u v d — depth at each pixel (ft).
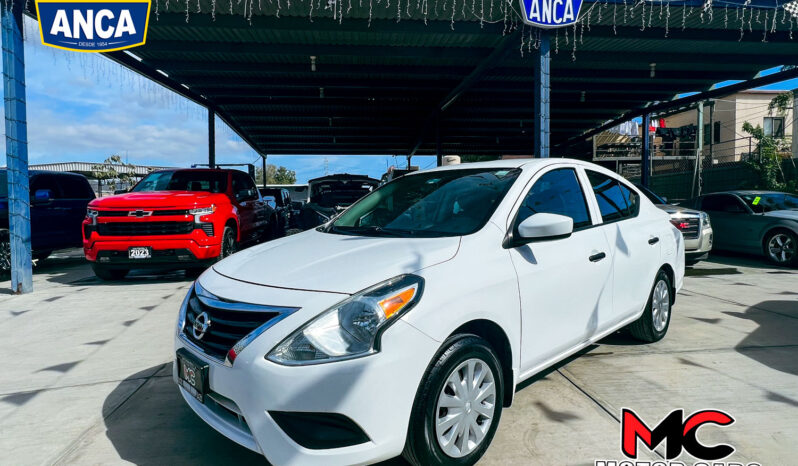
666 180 68.39
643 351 13.42
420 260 7.77
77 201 32.65
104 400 10.80
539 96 28.27
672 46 35.88
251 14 27.66
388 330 6.78
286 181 247.29
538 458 8.18
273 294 7.32
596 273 10.80
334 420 6.61
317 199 31.17
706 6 27.50
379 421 6.65
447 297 7.44
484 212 9.34
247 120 58.08
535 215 8.89
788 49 36.96
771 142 56.49
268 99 48.85
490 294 8.05
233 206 27.71
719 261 31.42
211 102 49.14
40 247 29.55
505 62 38.42
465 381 7.62
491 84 45.21
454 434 7.43
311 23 29.81
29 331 16.29
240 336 7.19
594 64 39.86
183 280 25.46
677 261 14.82
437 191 10.80
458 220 9.41
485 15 29.40
